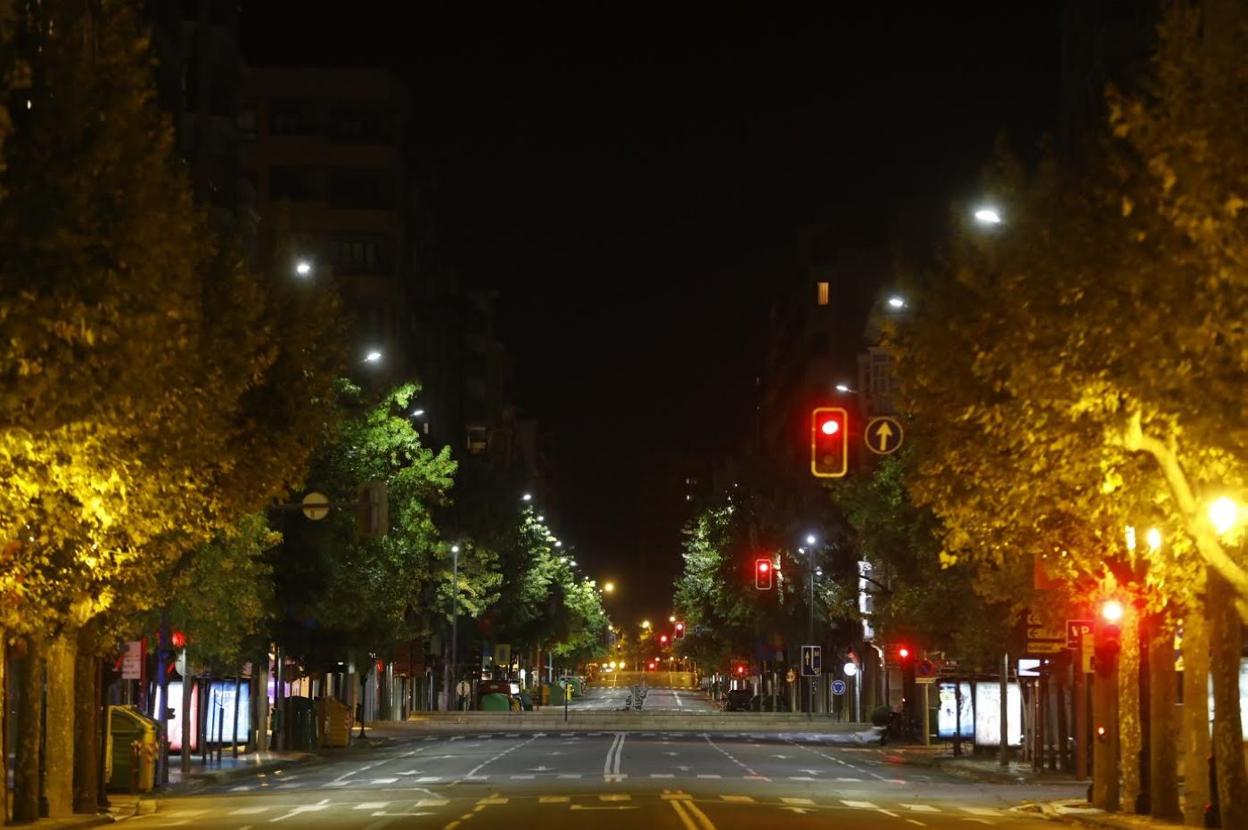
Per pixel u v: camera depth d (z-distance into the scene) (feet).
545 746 226.99
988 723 197.57
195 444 96.43
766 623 337.72
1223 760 94.63
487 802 119.75
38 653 103.45
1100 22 219.00
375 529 135.23
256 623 171.94
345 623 198.80
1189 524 80.07
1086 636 127.24
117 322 70.18
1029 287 83.30
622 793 129.90
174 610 141.59
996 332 90.58
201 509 107.45
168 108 222.89
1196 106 67.41
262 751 208.44
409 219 421.59
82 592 99.09
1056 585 126.31
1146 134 73.46
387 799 125.70
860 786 146.20
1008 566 136.56
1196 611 101.30
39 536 88.94
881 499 190.90
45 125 67.41
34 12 70.28
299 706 222.07
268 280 117.91
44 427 71.20
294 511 183.73
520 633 435.94
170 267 77.87
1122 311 75.51
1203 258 67.26
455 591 328.90
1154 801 107.55
